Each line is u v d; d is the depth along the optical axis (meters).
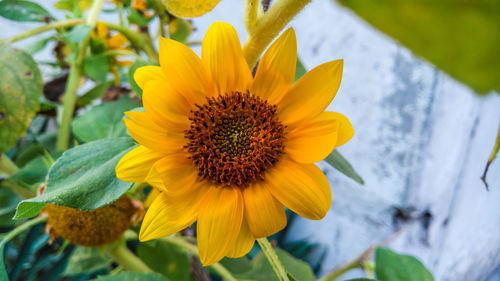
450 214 0.58
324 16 0.63
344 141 0.24
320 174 0.24
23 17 0.37
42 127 0.54
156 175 0.23
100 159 0.26
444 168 0.55
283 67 0.25
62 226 0.33
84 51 0.41
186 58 0.24
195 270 0.39
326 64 0.24
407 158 0.57
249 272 0.39
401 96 0.56
